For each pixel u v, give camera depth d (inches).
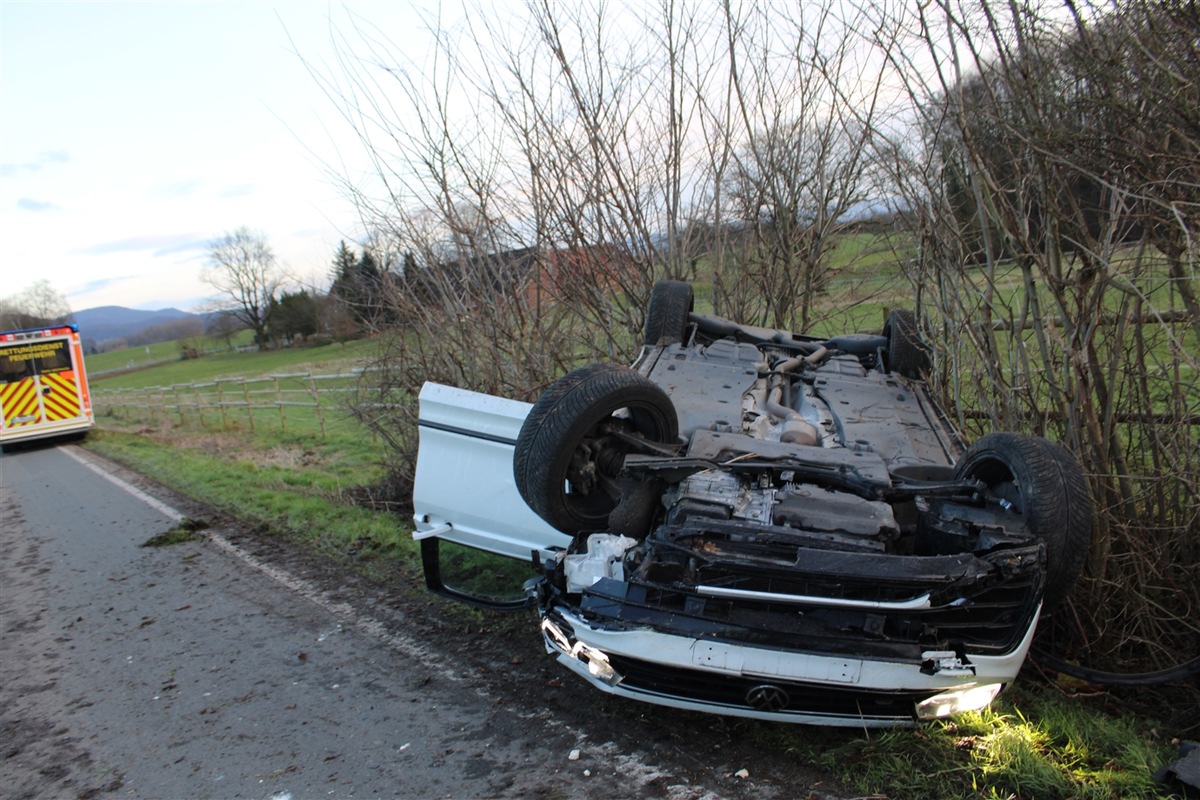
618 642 135.3
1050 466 145.9
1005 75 165.5
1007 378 198.5
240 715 166.7
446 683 174.9
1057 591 146.4
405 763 144.8
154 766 149.3
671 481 156.9
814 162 287.0
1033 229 183.8
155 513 364.5
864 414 192.2
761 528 137.6
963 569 129.3
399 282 334.6
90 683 187.6
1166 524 175.2
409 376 338.6
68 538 334.0
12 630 228.1
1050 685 168.4
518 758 144.2
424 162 304.8
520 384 307.6
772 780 133.8
